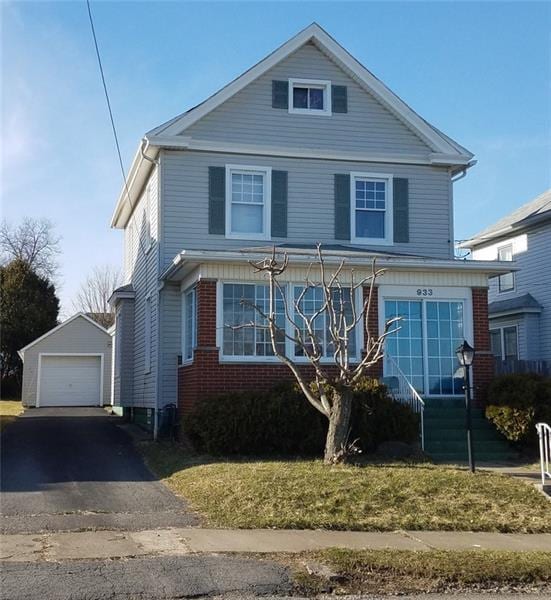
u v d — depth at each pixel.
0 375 42.12
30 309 42.97
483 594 7.42
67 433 19.69
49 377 33.66
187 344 17.72
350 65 19.97
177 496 11.48
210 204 18.91
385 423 14.50
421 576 7.76
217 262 15.90
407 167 20.25
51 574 7.46
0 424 22.19
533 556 8.41
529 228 26.91
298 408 14.39
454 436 15.47
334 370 16.22
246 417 14.24
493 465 14.14
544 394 15.27
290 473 11.97
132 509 10.59
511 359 26.31
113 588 7.05
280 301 16.34
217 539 9.04
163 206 18.70
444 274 17.19
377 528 9.83
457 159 20.27
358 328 16.59
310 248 17.95
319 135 19.81
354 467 12.56
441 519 10.23
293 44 19.72
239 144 19.19
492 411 15.48
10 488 11.93
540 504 11.06
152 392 19.52
